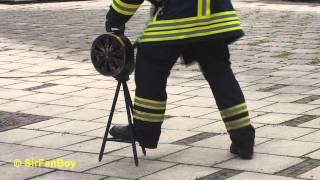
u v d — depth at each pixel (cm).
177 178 681
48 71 1346
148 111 724
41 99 1091
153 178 684
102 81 1230
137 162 725
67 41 1744
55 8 2608
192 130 864
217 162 728
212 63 732
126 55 713
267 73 1252
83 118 953
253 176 677
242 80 1193
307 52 1471
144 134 733
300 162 714
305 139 801
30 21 2183
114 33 728
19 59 1496
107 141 808
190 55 740
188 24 700
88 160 753
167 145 800
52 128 902
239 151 736
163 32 705
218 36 698
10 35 1875
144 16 2262
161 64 716
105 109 1005
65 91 1149
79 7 2633
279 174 679
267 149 766
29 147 814
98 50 723
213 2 704
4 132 886
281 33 1772
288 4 2567
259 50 1523
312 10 2323
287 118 907
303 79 1182
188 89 1130
